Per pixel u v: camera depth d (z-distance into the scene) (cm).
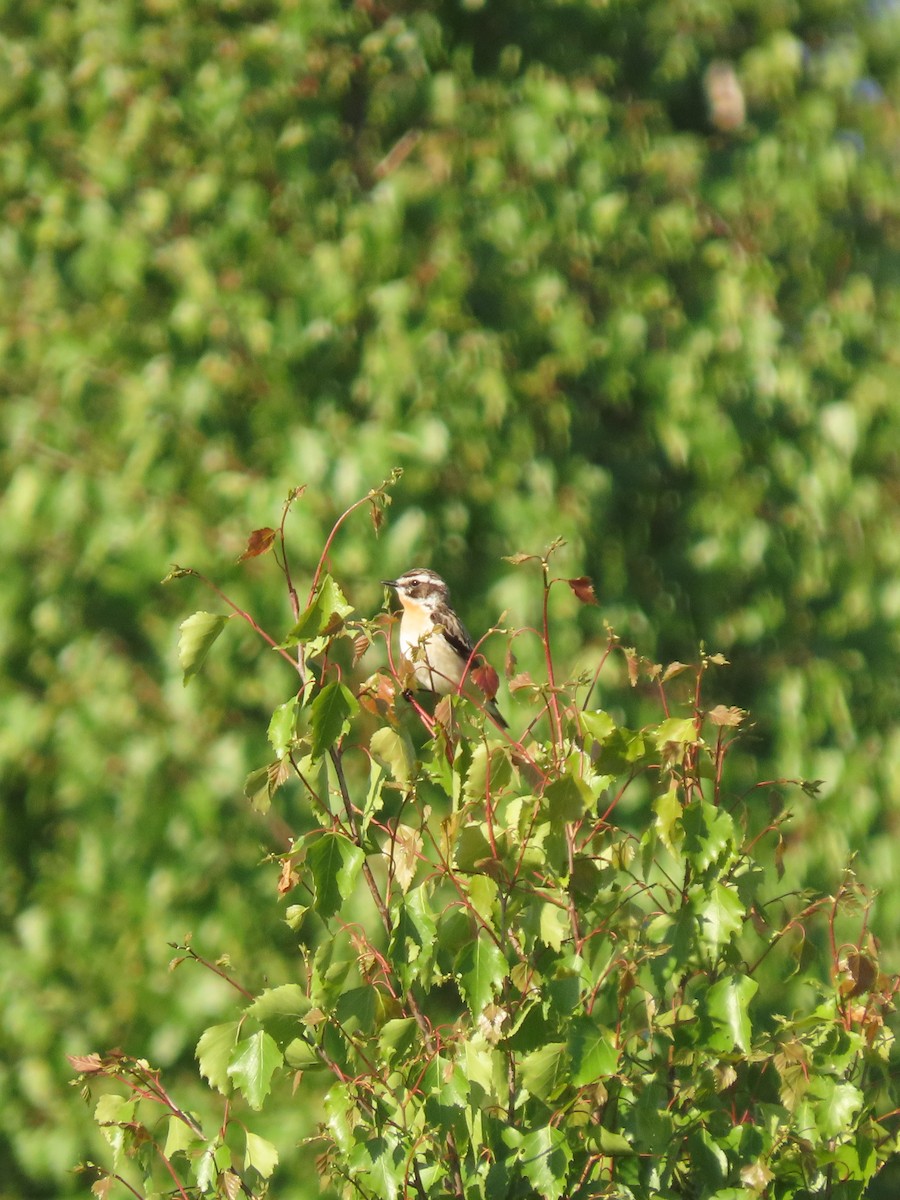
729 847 711
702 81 1902
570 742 741
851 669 1709
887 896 1581
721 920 717
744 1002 702
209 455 1480
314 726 705
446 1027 753
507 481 1546
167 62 1599
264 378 1514
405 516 1468
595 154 1688
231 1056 717
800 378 1692
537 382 1598
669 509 1717
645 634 1594
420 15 1691
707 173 1825
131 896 1412
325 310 1545
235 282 1538
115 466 1480
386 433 1486
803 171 1827
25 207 1557
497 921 703
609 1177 718
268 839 1432
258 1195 765
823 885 1569
